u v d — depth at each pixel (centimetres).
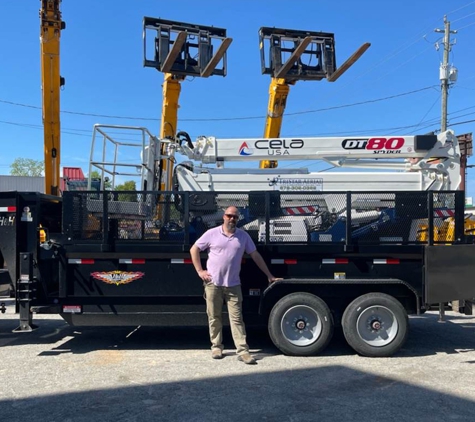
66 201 593
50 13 1209
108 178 745
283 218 606
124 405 422
